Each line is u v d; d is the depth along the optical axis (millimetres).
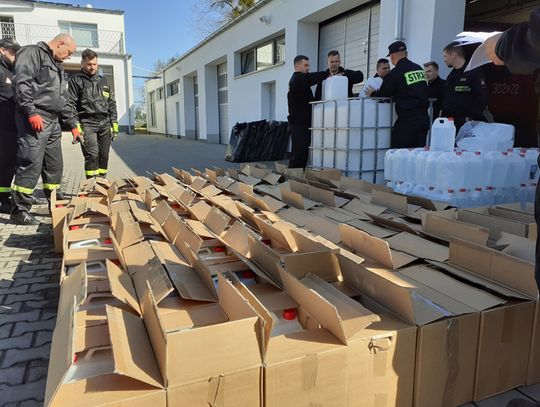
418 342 1492
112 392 1174
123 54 25281
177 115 23547
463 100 4621
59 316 1598
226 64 17172
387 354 1441
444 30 6176
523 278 1722
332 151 5508
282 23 11164
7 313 2467
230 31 14789
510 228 2471
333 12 9633
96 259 2283
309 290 1549
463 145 4195
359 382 1413
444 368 1551
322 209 3354
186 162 10664
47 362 1985
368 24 8922
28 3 23219
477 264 1943
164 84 25156
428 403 1547
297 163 6891
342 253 2213
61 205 3709
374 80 5609
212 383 1227
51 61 4355
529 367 1723
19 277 3010
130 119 26438
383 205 3314
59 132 4816
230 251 2428
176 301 1735
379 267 2109
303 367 1319
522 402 1556
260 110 13148
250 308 1363
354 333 1419
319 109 5703
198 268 1980
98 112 5754
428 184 3746
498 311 1619
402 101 4945
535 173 3996
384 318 1555
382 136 5266
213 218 2889
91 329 1503
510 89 6543
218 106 18375
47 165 4797
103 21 24875
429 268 2072
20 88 4047
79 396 1155
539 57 1289
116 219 2861
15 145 4879
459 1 6199
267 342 1292
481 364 1621
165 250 2357
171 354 1192
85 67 5602
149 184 4414
